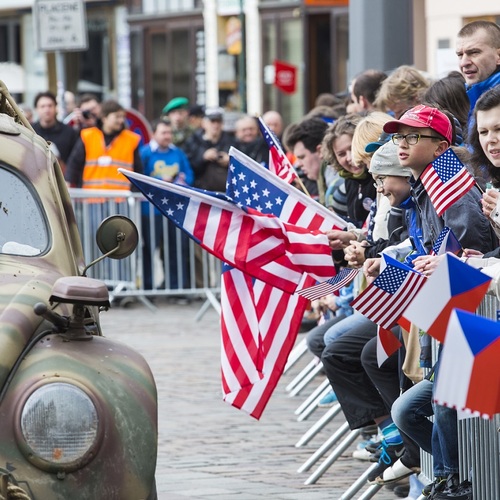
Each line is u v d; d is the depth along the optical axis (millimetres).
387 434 14594
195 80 60125
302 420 19656
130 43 63469
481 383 8758
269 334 14430
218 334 28469
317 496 15172
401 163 12914
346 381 15242
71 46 34594
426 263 11688
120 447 9953
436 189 12383
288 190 14734
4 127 12164
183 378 23109
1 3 68625
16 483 9633
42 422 9766
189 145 33500
